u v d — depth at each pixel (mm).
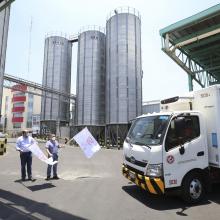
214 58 22703
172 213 5586
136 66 36344
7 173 10438
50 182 8812
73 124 44844
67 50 50094
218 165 6352
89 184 8594
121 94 34812
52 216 5270
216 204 6281
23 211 5562
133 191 7602
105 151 24781
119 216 5352
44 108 47938
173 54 18875
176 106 7773
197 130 6562
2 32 10320
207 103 6820
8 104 88188
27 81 34938
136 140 7000
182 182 6223
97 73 40719
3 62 10383
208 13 16000
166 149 5988
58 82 47312
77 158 17031
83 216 5312
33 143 8906
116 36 36562
